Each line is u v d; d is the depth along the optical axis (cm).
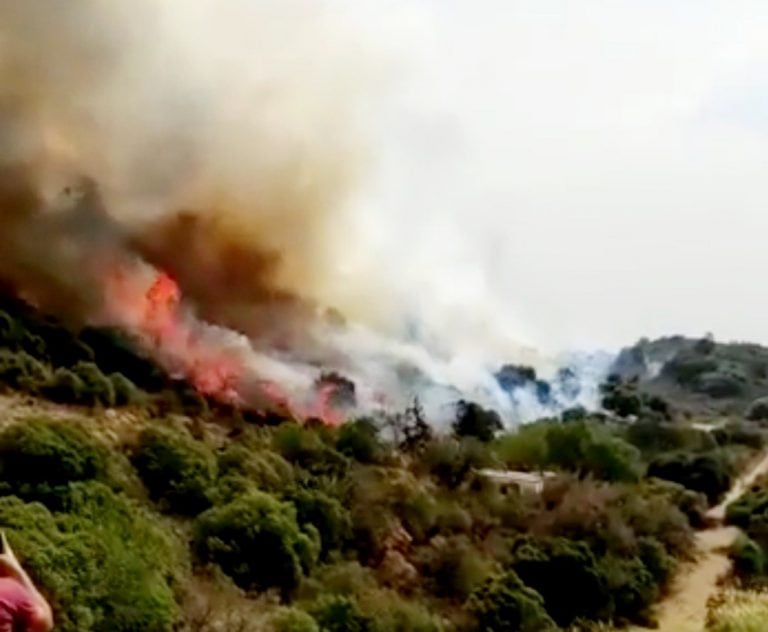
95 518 1585
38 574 1395
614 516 2478
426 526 2267
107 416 2164
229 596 1689
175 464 1977
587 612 2122
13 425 1781
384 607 1811
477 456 2856
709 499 3259
